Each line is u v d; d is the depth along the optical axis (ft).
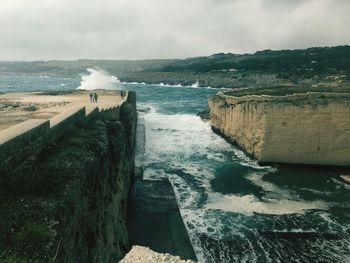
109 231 43.65
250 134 115.55
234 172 101.04
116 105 99.50
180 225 65.36
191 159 113.70
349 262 55.83
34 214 27.14
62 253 25.43
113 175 54.75
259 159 108.58
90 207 37.17
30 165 34.60
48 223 26.45
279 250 58.54
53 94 166.20
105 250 39.45
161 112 221.05
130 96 153.48
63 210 28.66
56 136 45.50
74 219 30.55
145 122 178.81
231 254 56.59
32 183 31.27
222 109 145.38
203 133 155.63
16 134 33.76
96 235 37.01
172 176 95.40
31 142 36.96
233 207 75.25
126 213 64.49
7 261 21.24
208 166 106.32
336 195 84.99
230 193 83.97
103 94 172.24
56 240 25.20
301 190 87.81
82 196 34.76
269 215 71.77
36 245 24.07
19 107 98.94
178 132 155.84
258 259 55.62
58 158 38.65
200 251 57.00
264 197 82.02
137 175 92.63
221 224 67.00
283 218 70.59
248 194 83.56
